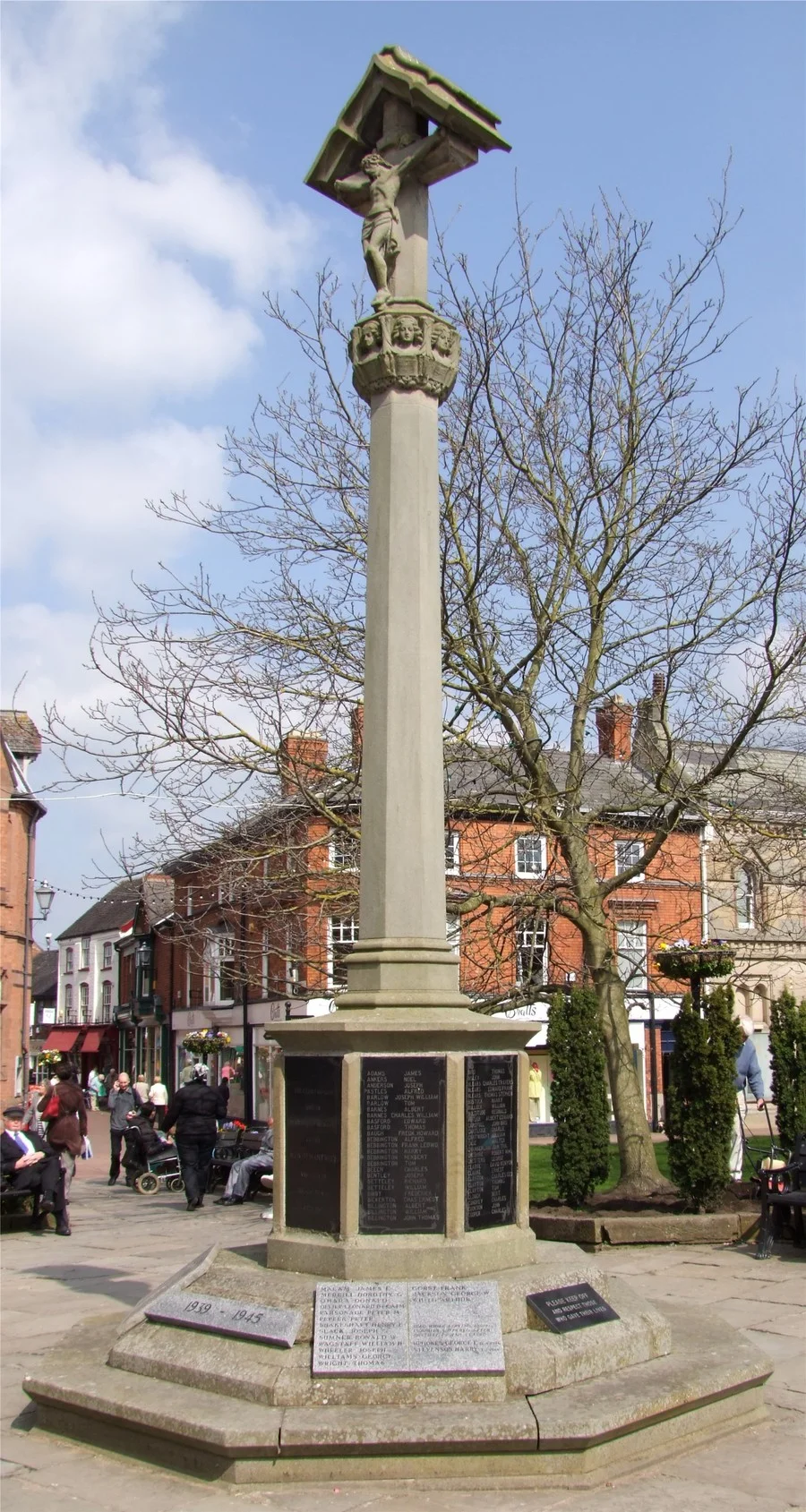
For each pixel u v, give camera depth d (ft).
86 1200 58.80
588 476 47.21
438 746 22.44
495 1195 20.65
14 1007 113.50
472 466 46.03
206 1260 21.40
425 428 23.44
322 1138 20.39
